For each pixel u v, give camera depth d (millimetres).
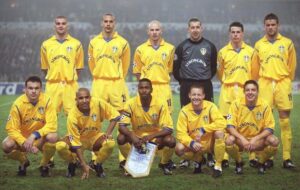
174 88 21422
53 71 7203
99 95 7391
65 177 5734
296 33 30391
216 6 32750
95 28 30016
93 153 6332
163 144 5895
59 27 7230
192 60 7043
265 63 6789
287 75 6773
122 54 7496
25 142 5527
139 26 31562
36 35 28984
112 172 6070
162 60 7262
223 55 7078
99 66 7391
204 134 6004
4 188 5145
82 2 32906
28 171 6098
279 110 6727
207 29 31125
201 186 5242
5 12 31781
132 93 21266
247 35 29891
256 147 5863
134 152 5828
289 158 6340
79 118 5730
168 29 30359
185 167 6402
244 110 6012
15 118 5719
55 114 5809
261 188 5137
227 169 6246
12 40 27953
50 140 5613
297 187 5184
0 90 21453
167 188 5164
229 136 5824
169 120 5910
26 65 25547
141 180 5559
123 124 5867
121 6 32906
